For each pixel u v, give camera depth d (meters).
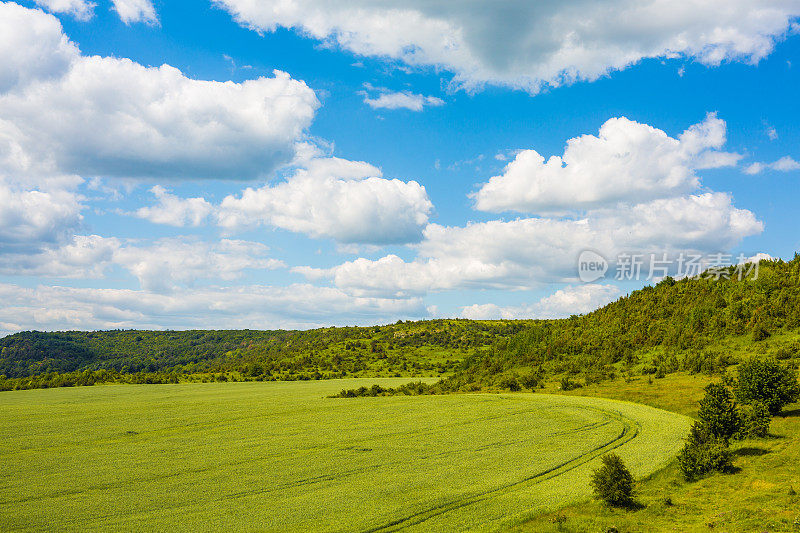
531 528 31.11
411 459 52.78
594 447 53.22
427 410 88.69
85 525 36.12
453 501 37.50
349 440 64.88
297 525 34.09
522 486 40.75
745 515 29.61
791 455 40.94
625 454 48.66
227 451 61.00
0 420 92.19
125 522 36.41
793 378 58.09
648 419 65.62
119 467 54.09
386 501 38.31
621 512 32.88
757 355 94.31
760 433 47.25
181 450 62.66
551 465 46.88
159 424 85.06
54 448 65.88
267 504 39.41
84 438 73.19
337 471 49.06
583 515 32.81
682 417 65.31
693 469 39.41
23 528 35.81
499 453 53.41
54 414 100.31
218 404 114.00
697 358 98.38
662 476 41.00
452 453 54.69
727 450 40.91
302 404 108.38
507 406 87.19
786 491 33.25
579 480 41.31
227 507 39.09
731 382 77.50
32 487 46.66
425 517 34.31
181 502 40.94
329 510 36.94
